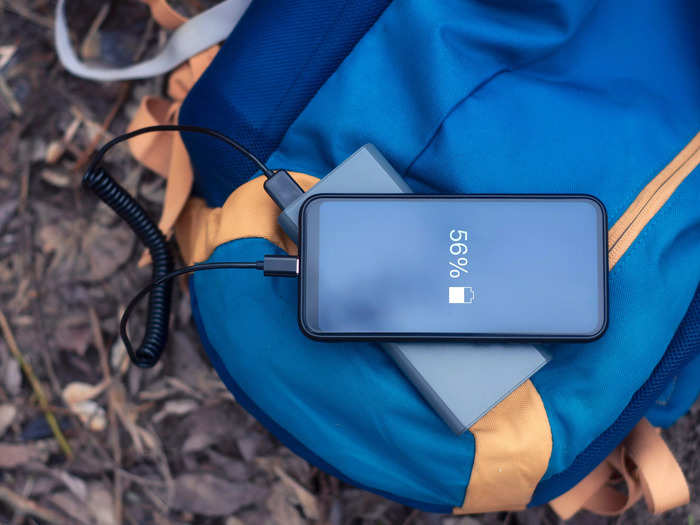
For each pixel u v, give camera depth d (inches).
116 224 48.4
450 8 29.5
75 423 47.6
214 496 47.3
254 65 32.6
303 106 32.1
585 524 47.6
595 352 29.9
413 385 29.7
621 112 31.0
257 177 32.1
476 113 29.0
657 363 31.8
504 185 29.1
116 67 49.1
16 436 47.2
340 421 31.5
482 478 31.3
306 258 27.4
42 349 47.7
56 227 48.3
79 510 46.8
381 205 27.7
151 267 48.4
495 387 27.9
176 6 49.1
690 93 32.7
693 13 32.8
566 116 30.1
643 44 32.6
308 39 31.9
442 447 30.5
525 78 30.8
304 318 27.4
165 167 41.9
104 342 48.1
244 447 47.8
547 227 27.7
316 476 47.5
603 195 29.9
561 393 30.7
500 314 27.5
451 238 27.7
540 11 29.7
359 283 27.5
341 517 47.4
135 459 47.6
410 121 29.7
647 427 39.2
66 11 48.8
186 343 47.9
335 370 30.1
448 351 28.0
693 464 47.9
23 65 48.3
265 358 30.8
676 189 30.2
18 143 48.1
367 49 30.6
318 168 31.9
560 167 29.5
